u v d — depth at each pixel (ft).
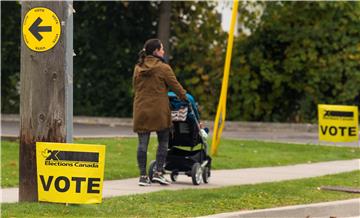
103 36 180.45
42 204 57.67
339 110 112.57
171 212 59.62
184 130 78.69
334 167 96.99
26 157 59.11
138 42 180.75
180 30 177.17
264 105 168.76
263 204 65.41
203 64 173.37
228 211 61.31
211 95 172.24
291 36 164.66
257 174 88.74
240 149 114.93
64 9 58.18
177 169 78.64
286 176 86.99
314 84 164.86
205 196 67.62
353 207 68.74
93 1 179.22
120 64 179.83
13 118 178.81
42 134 58.59
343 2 161.79
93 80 180.75
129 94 177.78
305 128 162.50
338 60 163.43
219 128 105.29
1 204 59.57
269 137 144.46
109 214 57.41
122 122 175.22
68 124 58.95
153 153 103.30
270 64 166.40
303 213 64.54
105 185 76.23
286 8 166.09
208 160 80.79
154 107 74.23
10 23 181.88
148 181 76.69
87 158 56.54
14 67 183.01
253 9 170.19
